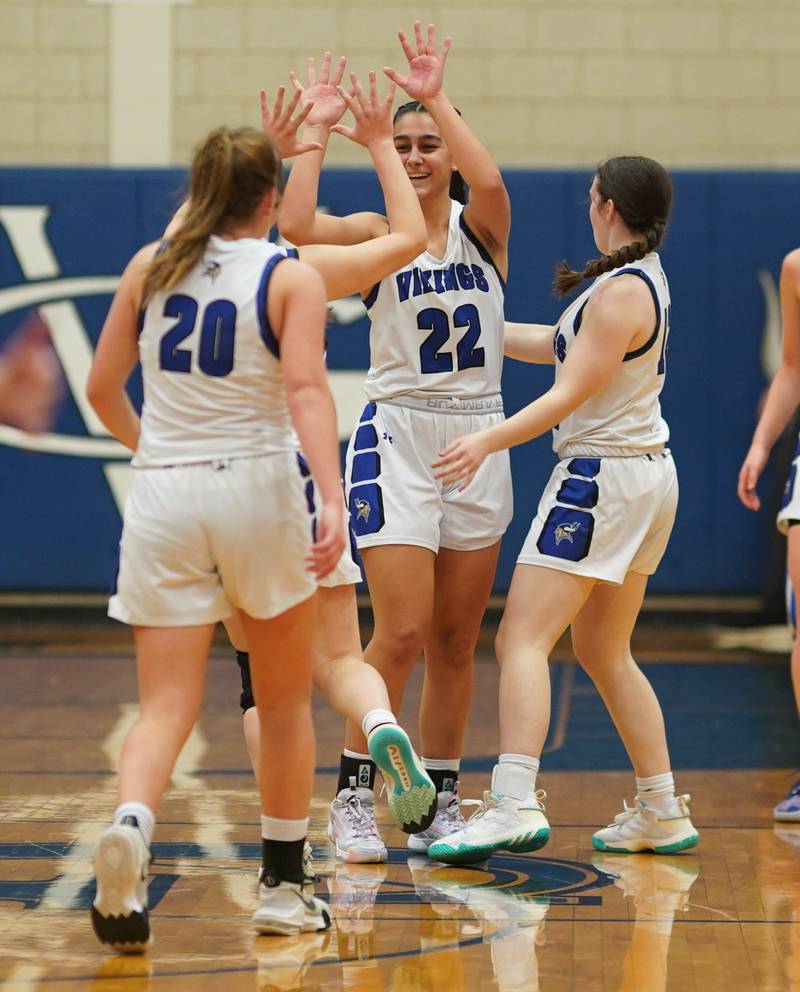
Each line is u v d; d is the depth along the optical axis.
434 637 11.39
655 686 20.02
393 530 10.92
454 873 10.56
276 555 8.11
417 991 7.83
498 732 16.75
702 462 24.23
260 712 8.61
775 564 24.08
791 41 26.33
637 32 26.33
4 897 9.74
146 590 8.18
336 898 9.81
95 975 8.06
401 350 11.20
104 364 8.58
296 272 8.11
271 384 8.20
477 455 9.88
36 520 24.36
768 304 24.12
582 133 26.45
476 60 26.41
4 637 24.14
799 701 12.16
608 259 10.73
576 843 11.59
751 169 25.41
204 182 8.33
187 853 11.00
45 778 13.90
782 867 10.77
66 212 24.08
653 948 8.68
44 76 26.47
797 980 8.08
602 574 10.66
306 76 26.33
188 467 8.13
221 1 26.33
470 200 11.34
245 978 8.02
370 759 11.13
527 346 12.13
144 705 8.27
